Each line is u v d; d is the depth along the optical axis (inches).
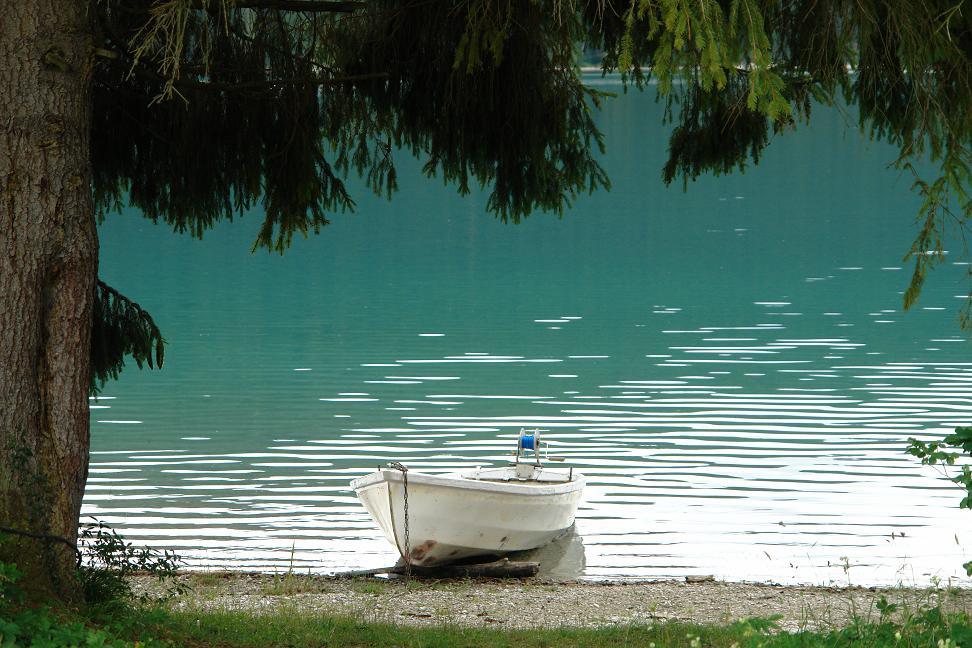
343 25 1155.9
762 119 1175.6
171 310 4817.9
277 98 1155.3
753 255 6619.1
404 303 4972.9
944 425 2775.6
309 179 1149.1
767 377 3358.8
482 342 3986.2
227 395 3176.7
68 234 951.6
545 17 1078.4
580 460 2519.7
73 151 956.6
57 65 939.3
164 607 1256.2
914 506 2178.9
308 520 2114.9
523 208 1208.2
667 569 1857.8
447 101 1110.4
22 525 922.1
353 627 1212.5
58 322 948.0
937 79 906.7
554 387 3260.3
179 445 2645.2
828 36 920.9
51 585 928.9
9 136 931.3
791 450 2573.8
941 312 4522.6
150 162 1201.4
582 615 1439.5
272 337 4128.9
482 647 1123.9
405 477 1860.2
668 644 1128.8
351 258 6865.2
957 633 850.1
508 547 1959.9
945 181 909.8
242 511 2156.7
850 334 4072.3
